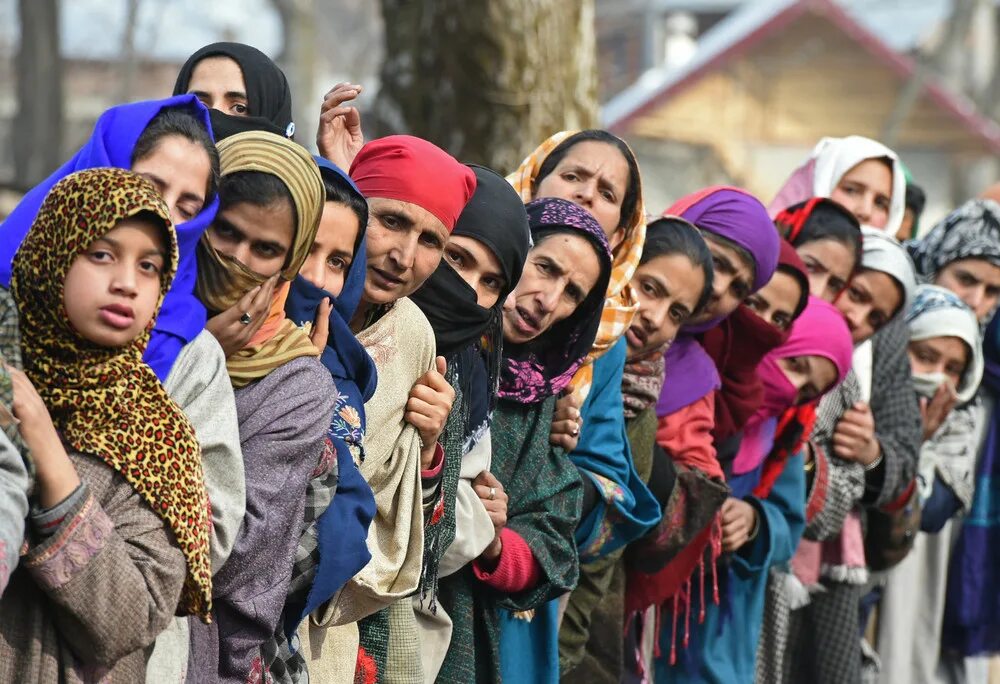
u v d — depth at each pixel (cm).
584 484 581
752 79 3481
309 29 2833
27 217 401
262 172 414
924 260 923
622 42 4322
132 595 357
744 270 651
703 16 4353
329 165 454
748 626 693
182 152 400
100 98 3409
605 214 599
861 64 3497
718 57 3428
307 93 2830
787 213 755
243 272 411
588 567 595
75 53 3384
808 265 740
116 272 355
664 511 623
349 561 437
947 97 3516
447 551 514
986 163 3622
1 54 3161
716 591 655
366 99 2491
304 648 459
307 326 448
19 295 360
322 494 431
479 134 892
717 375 658
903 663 859
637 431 614
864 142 848
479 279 518
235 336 415
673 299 609
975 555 882
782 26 3441
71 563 350
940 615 878
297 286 446
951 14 3619
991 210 909
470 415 526
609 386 595
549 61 898
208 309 414
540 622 573
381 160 489
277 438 414
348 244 455
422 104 905
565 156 608
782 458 720
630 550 634
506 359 557
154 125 402
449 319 511
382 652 493
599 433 590
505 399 557
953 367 848
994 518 885
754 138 3503
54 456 349
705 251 616
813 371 709
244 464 408
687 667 677
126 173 359
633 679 655
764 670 732
